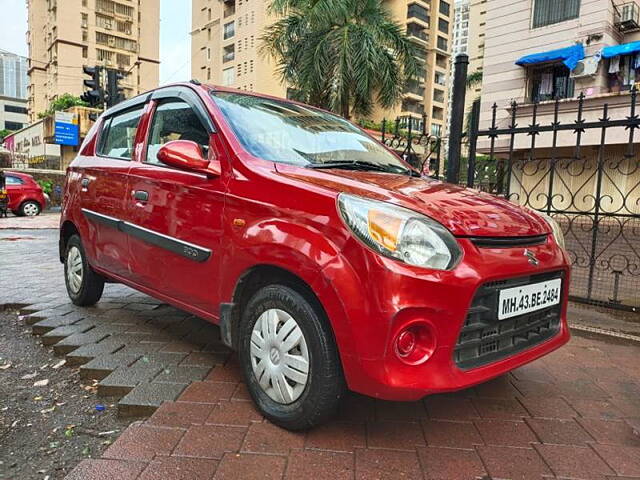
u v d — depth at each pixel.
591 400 2.77
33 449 2.22
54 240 9.95
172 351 3.27
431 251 2.00
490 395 2.80
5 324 4.02
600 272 7.18
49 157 29.81
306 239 2.13
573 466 2.10
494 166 5.81
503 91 18.94
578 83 17.00
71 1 54.75
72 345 3.36
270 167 2.54
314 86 14.51
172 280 2.96
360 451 2.16
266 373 2.35
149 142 3.37
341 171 2.67
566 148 15.77
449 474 2.01
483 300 2.17
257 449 2.14
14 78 92.31
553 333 2.65
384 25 14.46
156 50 62.44
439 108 56.12
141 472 1.96
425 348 2.02
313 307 2.16
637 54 15.87
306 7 14.45
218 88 3.20
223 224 2.56
